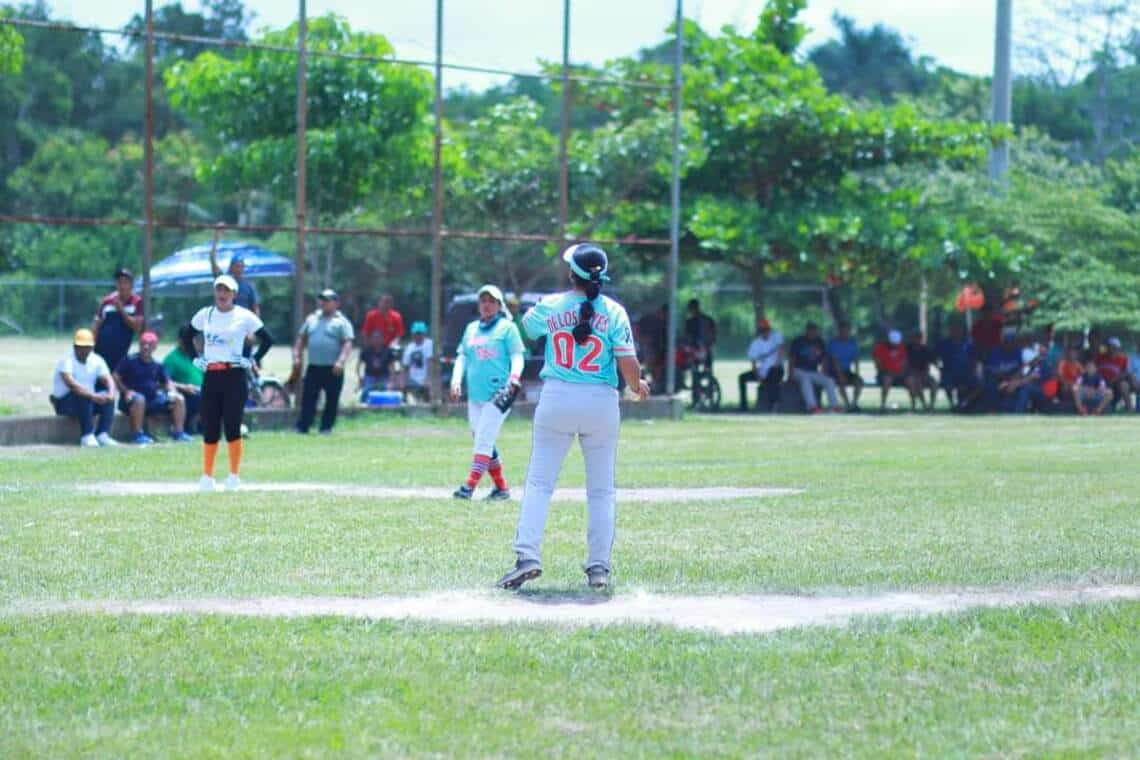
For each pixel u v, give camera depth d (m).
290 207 41.94
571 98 35.62
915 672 8.72
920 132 40.53
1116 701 8.17
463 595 10.91
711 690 8.29
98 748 7.18
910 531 14.29
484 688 8.27
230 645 9.11
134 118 49.28
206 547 12.98
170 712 7.80
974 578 11.66
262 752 7.13
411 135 37.91
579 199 37.06
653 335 37.41
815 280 46.38
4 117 46.75
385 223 38.22
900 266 39.94
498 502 16.72
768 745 7.34
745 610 10.48
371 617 9.97
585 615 10.23
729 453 24.22
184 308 51.62
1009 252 38.94
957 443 26.66
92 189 47.97
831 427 31.42
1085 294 38.62
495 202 37.25
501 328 17.20
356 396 34.59
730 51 41.25
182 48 49.94
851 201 40.34
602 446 11.29
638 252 38.12
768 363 38.00
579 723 7.69
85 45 47.50
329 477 19.70
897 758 7.16
